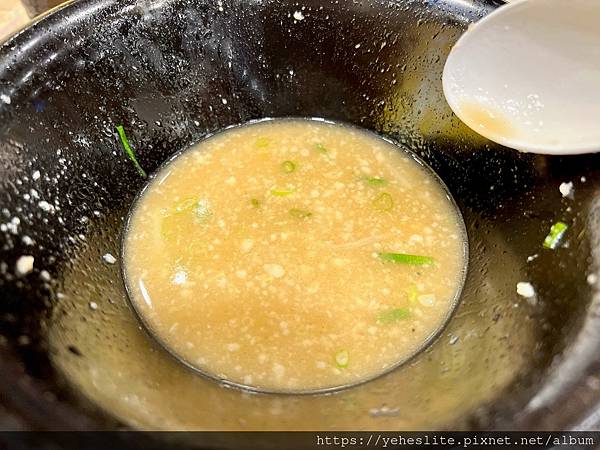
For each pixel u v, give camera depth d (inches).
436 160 6.3
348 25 5.9
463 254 5.7
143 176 6.1
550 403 3.3
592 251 4.2
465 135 5.9
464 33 5.1
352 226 5.8
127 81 5.6
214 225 5.8
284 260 5.6
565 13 4.5
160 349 5.0
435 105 6.1
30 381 3.3
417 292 5.4
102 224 5.5
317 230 5.8
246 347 5.0
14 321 3.7
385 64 6.1
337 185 6.2
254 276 5.4
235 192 6.1
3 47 4.8
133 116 5.8
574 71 4.7
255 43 6.1
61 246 4.8
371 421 3.9
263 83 6.4
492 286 5.1
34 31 4.9
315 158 6.5
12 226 4.3
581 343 3.6
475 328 4.9
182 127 6.3
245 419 4.0
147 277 5.5
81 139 5.3
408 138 6.5
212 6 5.8
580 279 4.2
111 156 5.7
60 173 5.0
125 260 5.6
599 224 4.3
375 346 5.0
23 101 4.7
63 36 5.1
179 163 6.4
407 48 5.9
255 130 6.7
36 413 3.1
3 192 4.3
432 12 5.6
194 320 5.2
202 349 5.0
